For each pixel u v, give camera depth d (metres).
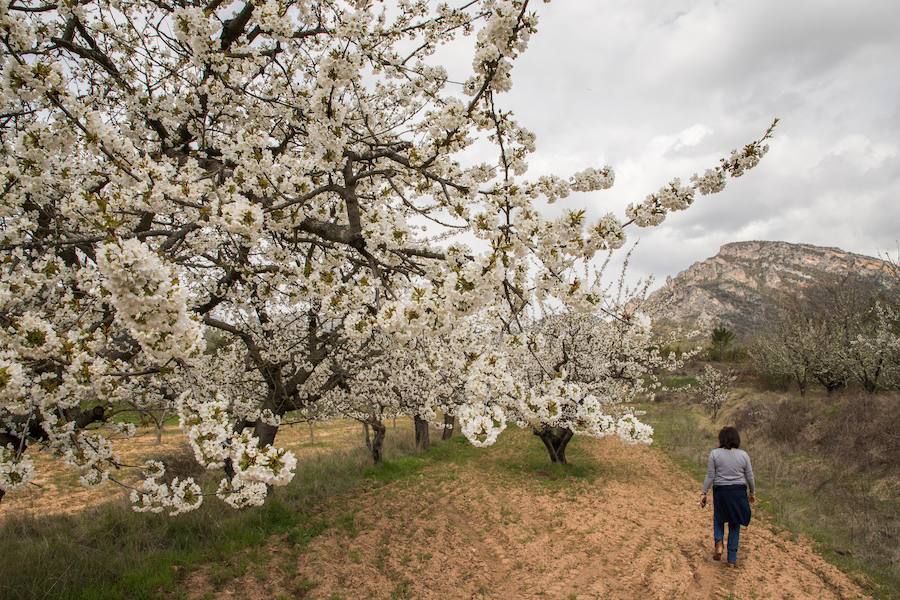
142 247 2.07
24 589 4.75
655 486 9.76
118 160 3.54
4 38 3.15
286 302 5.88
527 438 15.29
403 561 6.18
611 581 5.53
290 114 5.12
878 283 18.23
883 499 7.95
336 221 5.88
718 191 3.50
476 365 3.50
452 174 4.79
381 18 5.92
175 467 10.02
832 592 5.26
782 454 11.52
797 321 19.23
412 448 13.62
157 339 2.34
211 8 5.18
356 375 9.02
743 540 6.70
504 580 5.70
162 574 5.28
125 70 5.53
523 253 3.26
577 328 11.00
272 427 7.66
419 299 2.81
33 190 3.75
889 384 14.03
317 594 5.28
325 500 8.62
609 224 3.12
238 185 3.87
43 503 10.91
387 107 6.99
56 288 4.36
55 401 2.84
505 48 3.12
